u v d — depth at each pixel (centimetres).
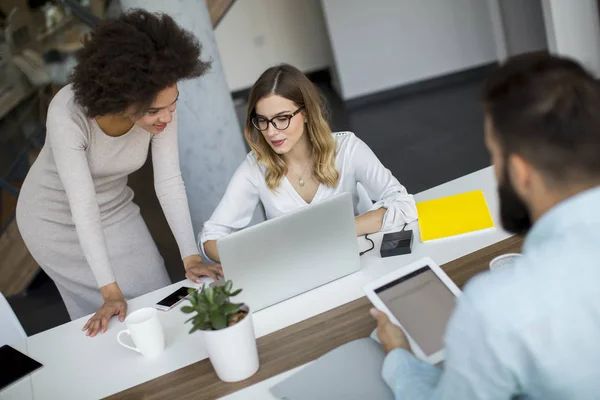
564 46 477
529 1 562
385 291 144
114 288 190
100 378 159
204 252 216
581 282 87
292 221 164
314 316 163
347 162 220
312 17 725
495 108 90
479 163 436
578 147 84
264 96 197
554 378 90
